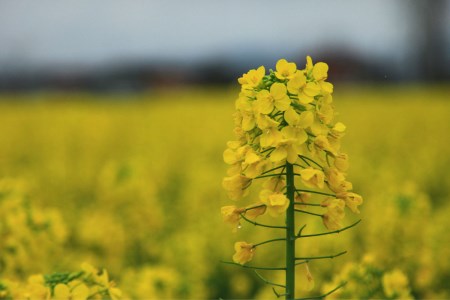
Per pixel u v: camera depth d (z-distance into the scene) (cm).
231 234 1107
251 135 306
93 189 1923
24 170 2055
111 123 2995
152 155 2197
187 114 3338
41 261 627
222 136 2623
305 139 292
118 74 5409
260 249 1056
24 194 663
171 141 2609
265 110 294
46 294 386
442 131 2648
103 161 2397
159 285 707
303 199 321
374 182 1588
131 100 4772
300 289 732
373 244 840
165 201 1633
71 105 4028
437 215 961
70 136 2738
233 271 1060
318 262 786
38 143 2588
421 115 3000
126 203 1035
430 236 800
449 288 790
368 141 2584
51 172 1955
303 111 302
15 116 3306
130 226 1030
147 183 1059
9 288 432
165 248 1031
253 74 309
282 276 761
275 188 312
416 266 826
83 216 1312
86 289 381
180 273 905
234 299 1012
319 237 802
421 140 2520
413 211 828
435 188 1864
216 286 1019
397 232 827
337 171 302
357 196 308
